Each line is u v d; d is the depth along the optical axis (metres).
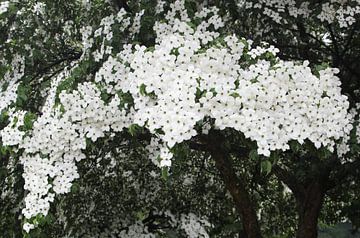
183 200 7.43
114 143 4.99
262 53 4.01
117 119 4.20
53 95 4.61
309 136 3.66
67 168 4.21
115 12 5.60
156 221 7.51
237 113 3.57
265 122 3.55
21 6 5.22
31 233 4.09
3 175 5.00
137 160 6.70
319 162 5.44
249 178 7.75
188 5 4.64
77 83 4.51
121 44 4.77
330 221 8.44
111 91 4.41
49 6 5.46
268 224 8.59
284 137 3.61
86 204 6.51
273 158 3.60
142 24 4.77
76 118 4.17
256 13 5.17
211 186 7.61
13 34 5.18
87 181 6.39
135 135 4.21
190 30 4.31
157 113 3.53
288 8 5.16
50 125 4.23
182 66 3.80
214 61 3.77
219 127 3.56
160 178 7.03
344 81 5.93
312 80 3.75
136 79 3.91
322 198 6.02
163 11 4.77
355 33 5.91
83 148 4.19
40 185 4.14
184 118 3.43
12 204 5.42
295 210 8.45
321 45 6.10
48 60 5.56
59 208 5.56
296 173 6.09
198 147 4.99
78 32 5.74
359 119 5.13
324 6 5.06
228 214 7.73
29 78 5.13
